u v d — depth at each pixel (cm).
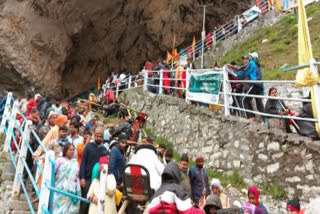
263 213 489
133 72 2628
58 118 682
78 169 527
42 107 995
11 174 716
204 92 965
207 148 871
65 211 491
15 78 2000
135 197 459
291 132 729
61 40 2039
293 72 1234
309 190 614
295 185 639
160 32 2572
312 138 640
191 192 575
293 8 1938
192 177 583
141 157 505
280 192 654
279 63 1411
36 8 1936
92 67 2383
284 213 626
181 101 1066
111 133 873
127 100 1497
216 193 550
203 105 1021
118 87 1733
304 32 661
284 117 679
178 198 373
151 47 2617
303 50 654
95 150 565
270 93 742
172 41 2672
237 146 779
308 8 1838
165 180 398
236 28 2275
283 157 671
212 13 2803
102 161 506
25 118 807
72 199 504
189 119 984
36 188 518
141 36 2542
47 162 487
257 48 1681
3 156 772
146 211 416
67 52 2131
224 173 793
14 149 789
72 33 2094
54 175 491
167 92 1276
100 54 2372
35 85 2017
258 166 717
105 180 498
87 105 1478
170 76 1316
